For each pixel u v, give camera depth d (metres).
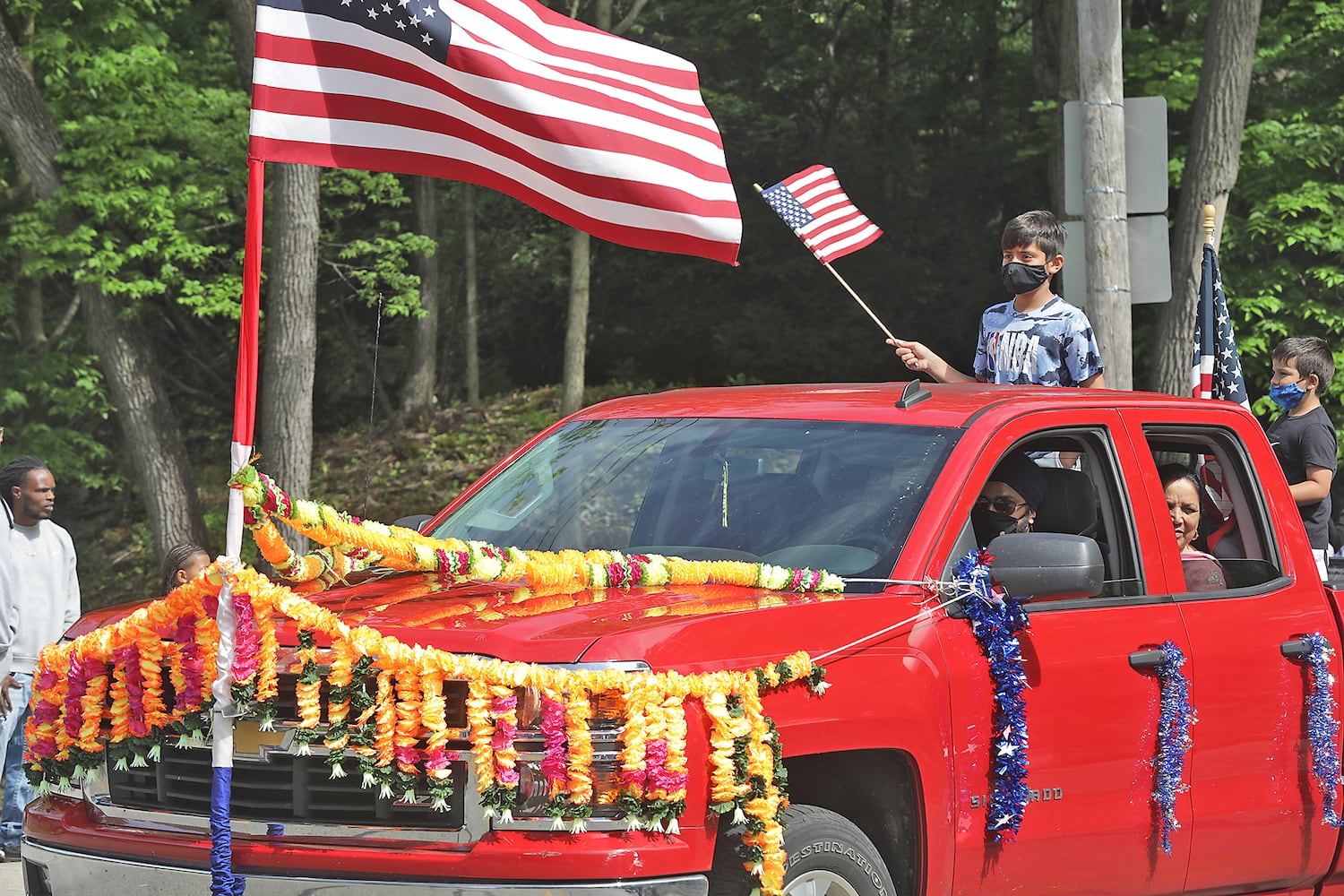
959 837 6.12
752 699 5.36
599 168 6.73
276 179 22.70
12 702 10.41
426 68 6.38
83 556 34.62
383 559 6.18
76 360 29.22
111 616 6.11
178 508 25.67
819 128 41.78
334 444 40.47
